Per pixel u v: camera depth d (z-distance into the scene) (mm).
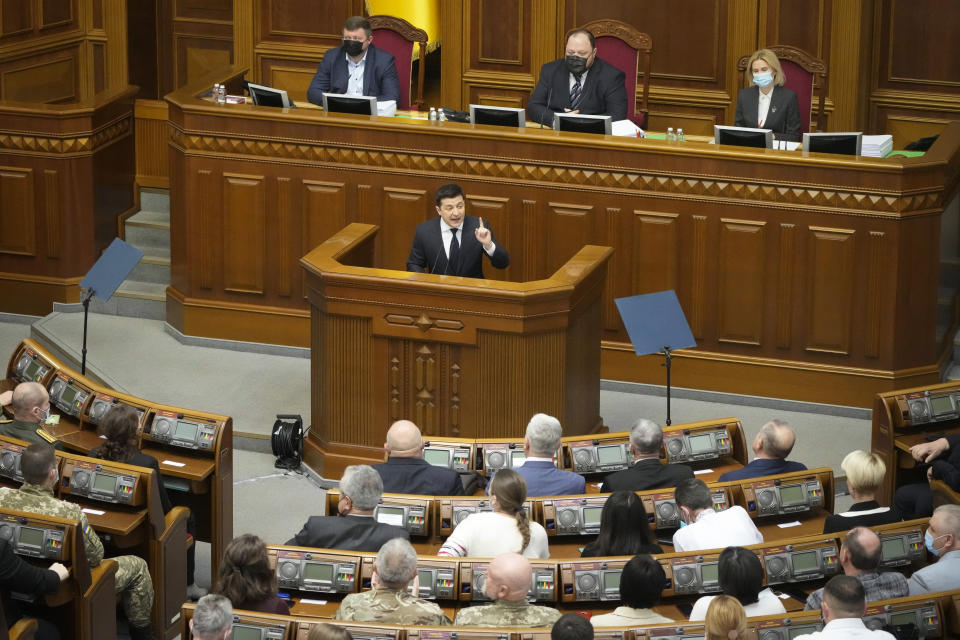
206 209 34688
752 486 22250
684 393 32844
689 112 40188
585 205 32281
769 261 31453
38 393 23531
